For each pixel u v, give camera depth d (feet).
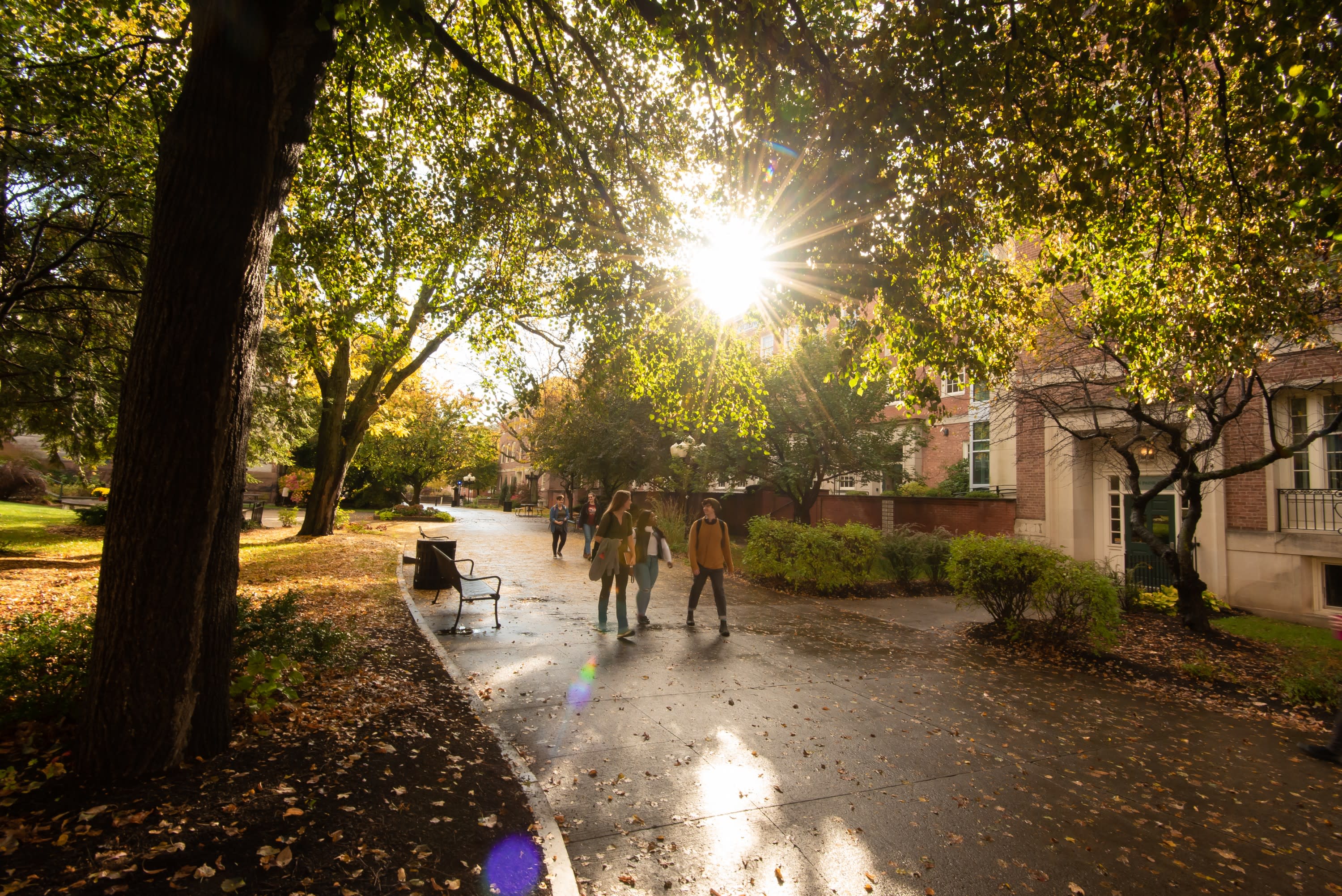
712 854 11.38
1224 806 14.46
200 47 11.12
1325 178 14.98
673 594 38.68
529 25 26.76
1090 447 49.98
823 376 56.49
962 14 15.29
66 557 41.32
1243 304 22.16
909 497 62.95
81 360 38.63
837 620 33.32
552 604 33.40
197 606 11.31
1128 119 18.79
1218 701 22.63
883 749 16.53
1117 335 26.61
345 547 54.39
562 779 13.84
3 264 31.32
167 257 10.87
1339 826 13.74
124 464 10.89
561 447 85.76
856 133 17.76
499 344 38.60
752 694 20.25
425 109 28.99
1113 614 26.94
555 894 9.75
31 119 27.86
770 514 80.64
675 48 22.97
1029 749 17.17
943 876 11.10
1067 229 22.35
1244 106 18.62
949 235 19.27
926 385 22.26
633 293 27.37
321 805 11.05
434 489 268.82
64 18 24.02
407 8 14.47
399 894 9.15
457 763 13.57
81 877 8.57
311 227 28.89
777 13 18.04
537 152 26.55
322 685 17.25
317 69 12.77
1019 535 53.01
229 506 12.12
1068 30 17.11
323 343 44.96
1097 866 11.70
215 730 12.21
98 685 10.91
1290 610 38.29
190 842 9.58
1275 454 29.12
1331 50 13.70
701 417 30.96
